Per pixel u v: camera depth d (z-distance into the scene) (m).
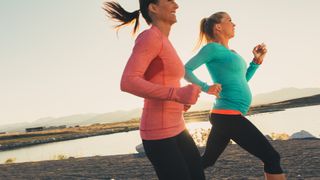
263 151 3.28
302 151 8.42
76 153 31.00
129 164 9.45
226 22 3.62
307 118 44.16
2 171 11.12
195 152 2.51
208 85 3.27
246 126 3.37
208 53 3.42
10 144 96.44
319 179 5.45
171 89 2.04
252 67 4.05
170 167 2.29
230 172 6.83
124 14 2.54
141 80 2.05
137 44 2.14
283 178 3.27
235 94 3.43
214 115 3.51
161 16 2.31
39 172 9.89
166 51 2.22
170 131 2.29
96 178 7.74
